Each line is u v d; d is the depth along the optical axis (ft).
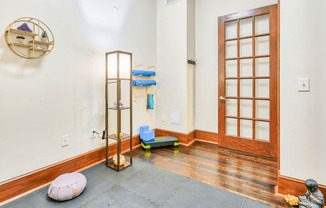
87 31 7.94
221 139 10.73
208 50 11.14
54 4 6.77
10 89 5.77
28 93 6.19
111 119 9.14
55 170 6.95
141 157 9.21
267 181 6.91
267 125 9.53
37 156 6.49
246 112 10.09
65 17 7.13
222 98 10.53
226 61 10.56
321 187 5.46
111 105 9.03
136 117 10.71
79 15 7.61
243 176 7.30
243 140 10.03
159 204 5.63
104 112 8.79
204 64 11.33
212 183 6.80
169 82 11.46
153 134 10.43
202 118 11.61
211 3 10.89
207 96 11.34
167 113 11.66
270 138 9.29
